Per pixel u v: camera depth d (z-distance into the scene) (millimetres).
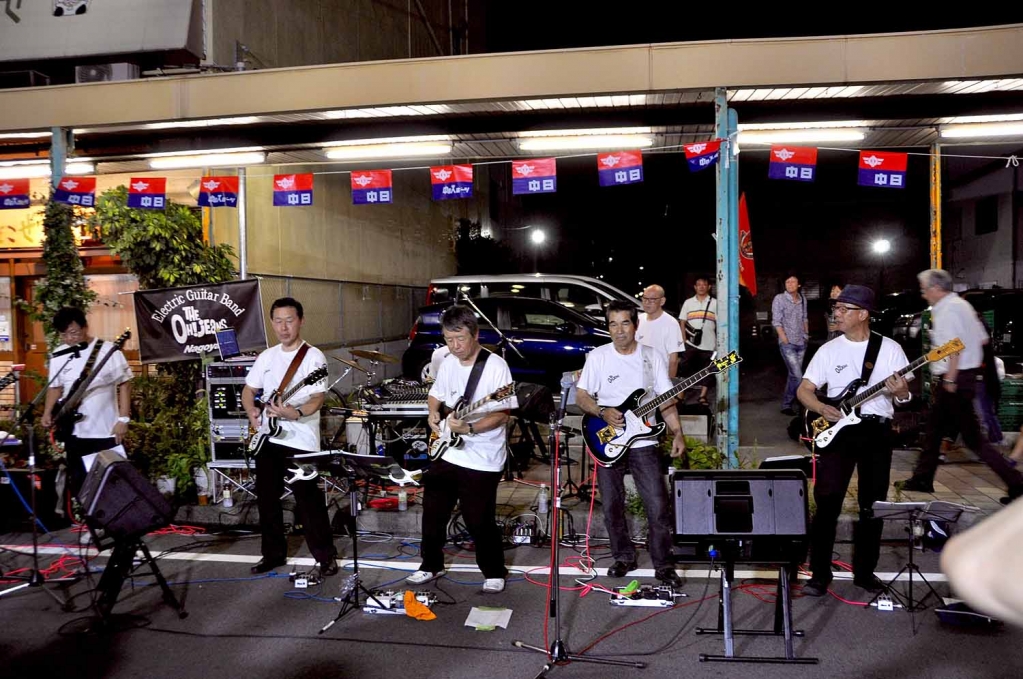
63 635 4387
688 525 3742
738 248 6641
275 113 7207
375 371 13820
